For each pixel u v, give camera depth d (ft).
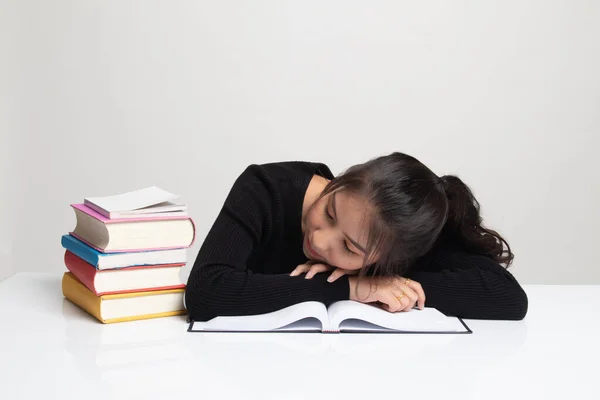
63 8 10.78
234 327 4.99
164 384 3.95
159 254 5.22
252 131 11.12
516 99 11.23
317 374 4.17
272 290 5.15
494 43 11.13
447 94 11.20
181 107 11.00
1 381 3.96
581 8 11.11
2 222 11.16
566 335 5.14
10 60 10.83
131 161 11.07
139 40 10.87
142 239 5.14
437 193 5.11
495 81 11.19
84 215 5.41
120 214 5.06
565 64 11.19
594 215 11.51
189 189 11.16
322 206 5.11
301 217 5.72
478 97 11.21
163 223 5.20
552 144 11.34
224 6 10.89
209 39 10.94
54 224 11.20
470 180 11.35
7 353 4.42
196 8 10.87
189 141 11.07
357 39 11.09
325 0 11.00
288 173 5.82
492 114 11.25
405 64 11.15
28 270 11.27
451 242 6.03
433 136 11.27
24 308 5.46
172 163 11.10
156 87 10.96
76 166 11.07
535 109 11.26
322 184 5.83
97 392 3.83
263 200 5.60
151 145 11.05
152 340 4.74
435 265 5.95
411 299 5.25
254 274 5.29
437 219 5.06
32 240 11.23
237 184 5.68
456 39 11.12
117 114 10.98
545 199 11.44
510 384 4.11
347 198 4.91
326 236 5.04
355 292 5.25
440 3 11.06
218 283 5.11
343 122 11.20
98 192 11.12
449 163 11.32
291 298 5.16
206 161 11.12
